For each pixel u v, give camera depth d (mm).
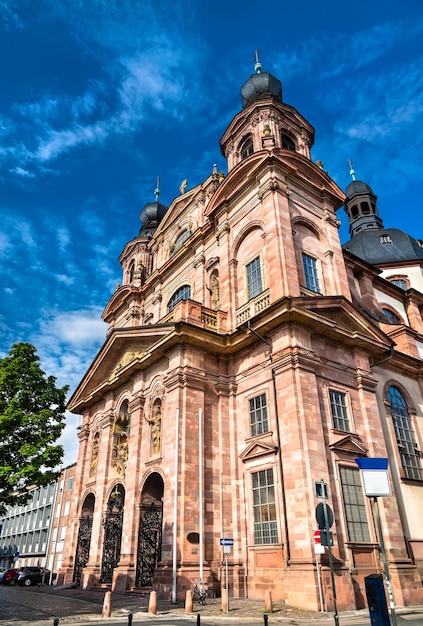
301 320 20766
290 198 25297
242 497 20656
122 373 26688
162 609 16297
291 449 18891
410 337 29156
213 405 22500
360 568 18250
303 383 19656
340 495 18969
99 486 27594
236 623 13656
